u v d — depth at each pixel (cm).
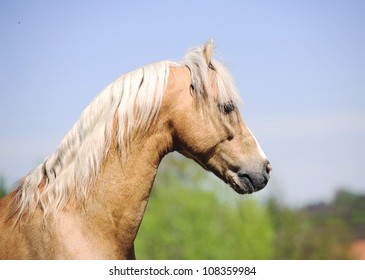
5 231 528
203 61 576
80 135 544
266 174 596
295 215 5781
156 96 552
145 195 556
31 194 534
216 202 3825
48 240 515
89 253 518
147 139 555
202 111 570
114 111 545
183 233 3662
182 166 3962
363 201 7600
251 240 3909
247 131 598
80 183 530
